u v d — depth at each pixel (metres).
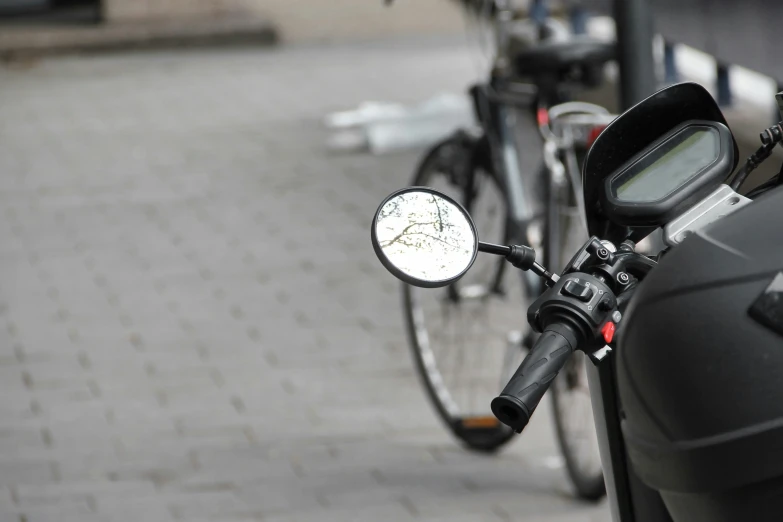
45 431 6.57
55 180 11.80
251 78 16.73
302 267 9.18
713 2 8.12
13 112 14.95
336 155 12.46
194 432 6.54
